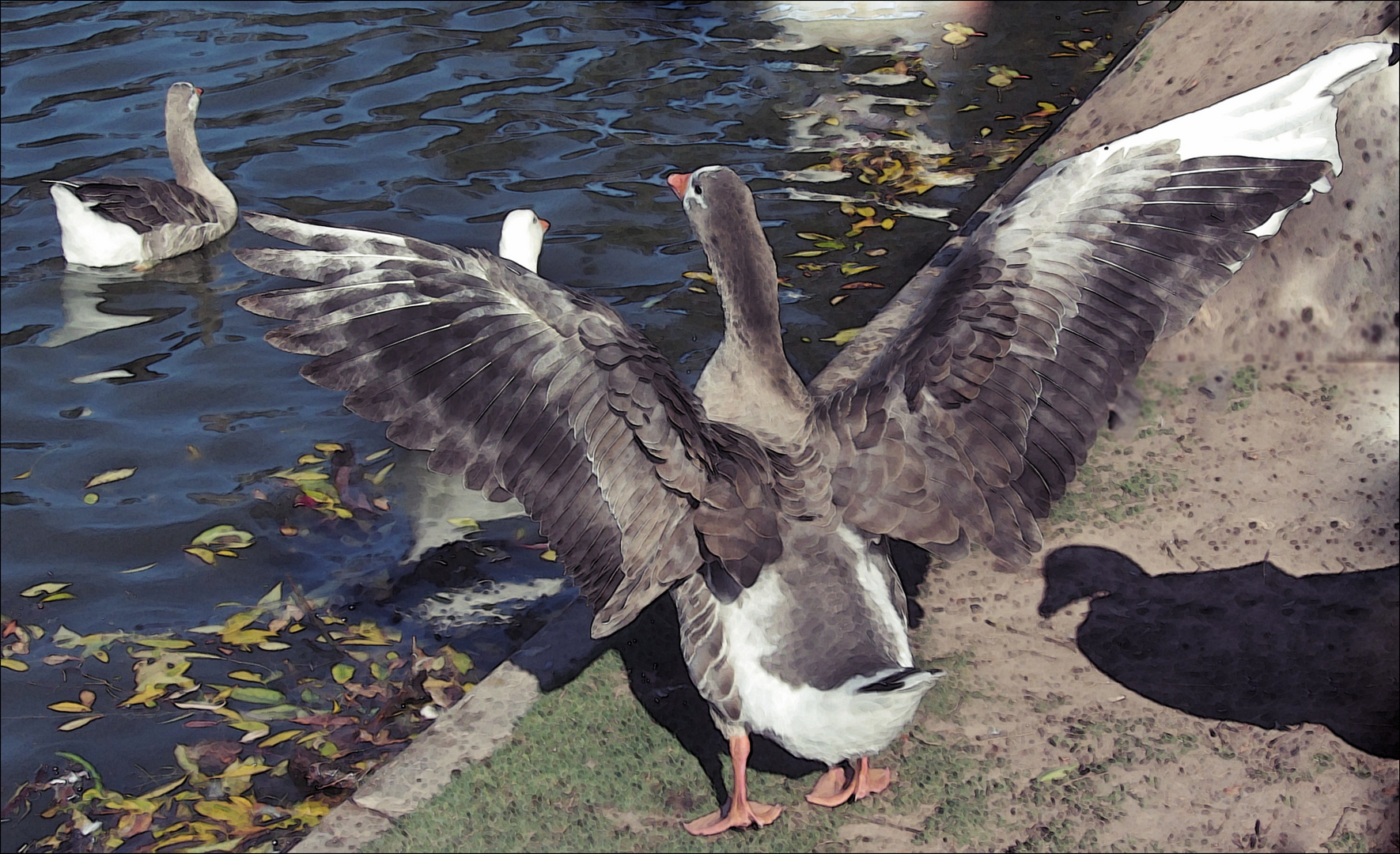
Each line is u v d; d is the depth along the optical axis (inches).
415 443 134.6
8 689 210.5
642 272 318.0
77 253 348.2
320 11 465.4
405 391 134.4
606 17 452.4
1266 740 166.2
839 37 430.0
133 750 197.8
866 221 325.7
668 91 399.2
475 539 243.9
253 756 195.6
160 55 438.3
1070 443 143.6
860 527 143.5
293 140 383.9
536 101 397.1
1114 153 149.5
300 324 132.6
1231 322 235.1
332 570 236.8
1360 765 162.6
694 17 449.1
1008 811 158.9
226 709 205.2
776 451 151.4
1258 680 174.7
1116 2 447.5
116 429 279.4
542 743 170.1
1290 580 189.3
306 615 225.8
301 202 353.1
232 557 240.2
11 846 181.9
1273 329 232.7
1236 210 143.9
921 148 359.3
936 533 142.2
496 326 136.9
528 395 137.1
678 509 140.9
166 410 286.4
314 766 193.3
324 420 281.9
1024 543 142.6
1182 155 147.2
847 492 145.2
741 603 142.6
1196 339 236.4
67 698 208.4
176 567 237.9
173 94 363.6
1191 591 188.2
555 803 162.6
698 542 141.1
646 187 351.6
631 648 183.8
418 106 398.3
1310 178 142.8
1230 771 162.6
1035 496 144.3
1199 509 201.9
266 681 211.3
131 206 347.9
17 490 258.7
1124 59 289.9
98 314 329.7
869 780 162.4
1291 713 169.8
